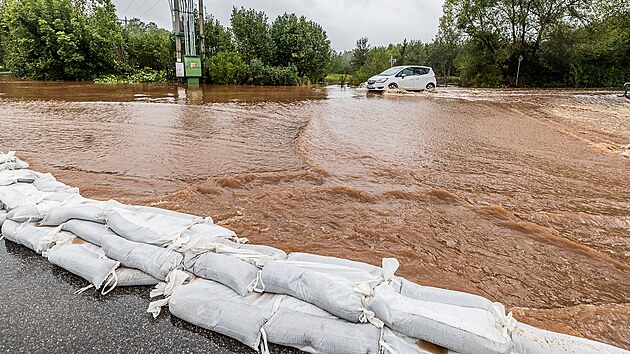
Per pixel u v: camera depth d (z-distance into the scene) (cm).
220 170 479
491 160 559
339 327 175
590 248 303
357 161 538
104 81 2042
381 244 304
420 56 3659
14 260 250
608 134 766
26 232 267
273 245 297
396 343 169
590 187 447
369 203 386
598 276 265
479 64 2758
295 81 2309
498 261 282
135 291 221
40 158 512
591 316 220
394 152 595
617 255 295
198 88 1797
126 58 2358
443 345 166
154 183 429
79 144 594
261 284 204
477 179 470
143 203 369
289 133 725
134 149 572
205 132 711
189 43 1964
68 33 2072
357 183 444
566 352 158
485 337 161
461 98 1447
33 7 1989
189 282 216
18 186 339
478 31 2642
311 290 192
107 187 409
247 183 437
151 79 2141
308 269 212
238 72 2156
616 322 215
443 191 414
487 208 374
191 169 481
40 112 884
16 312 200
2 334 184
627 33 2497
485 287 249
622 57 2536
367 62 3462
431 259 283
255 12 2469
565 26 2452
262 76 2203
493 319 173
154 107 1019
